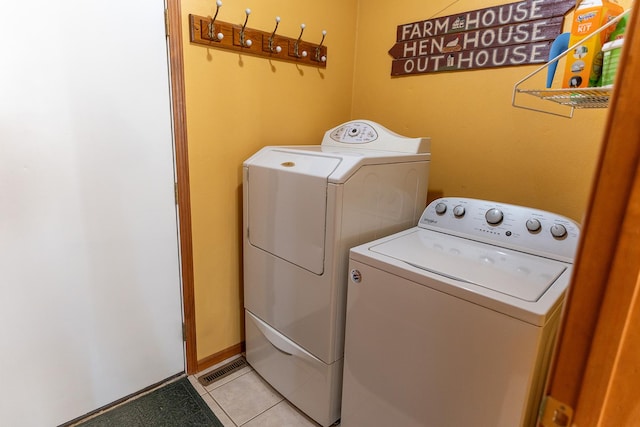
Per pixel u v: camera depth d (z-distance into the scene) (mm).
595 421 403
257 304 1844
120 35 1403
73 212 1417
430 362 1160
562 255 1267
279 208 1604
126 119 1477
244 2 1711
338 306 1479
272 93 1925
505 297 998
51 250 1394
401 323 1219
